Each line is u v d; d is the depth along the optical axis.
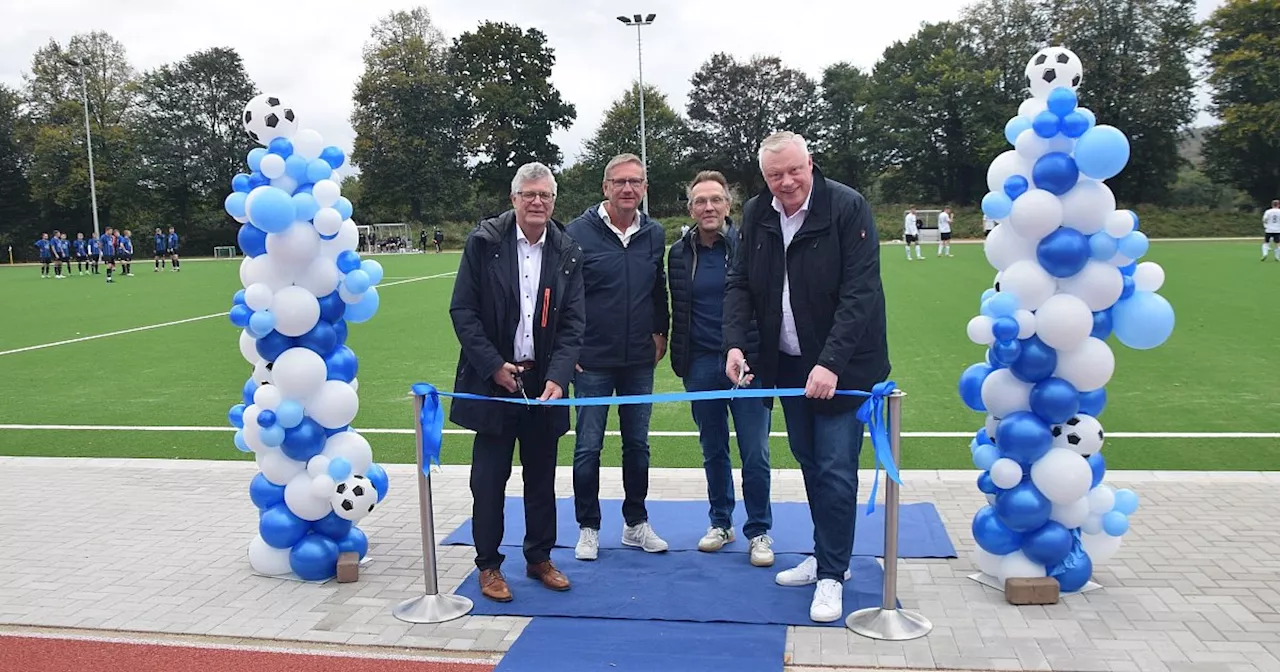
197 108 65.56
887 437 3.58
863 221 3.75
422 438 3.89
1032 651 3.42
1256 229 45.66
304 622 3.89
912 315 14.55
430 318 16.34
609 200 4.58
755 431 4.46
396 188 66.00
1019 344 3.80
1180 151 56.50
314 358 4.29
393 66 66.62
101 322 16.66
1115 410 7.68
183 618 3.96
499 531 4.12
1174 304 14.74
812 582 4.20
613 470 6.44
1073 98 3.60
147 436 7.75
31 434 7.87
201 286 26.36
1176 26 53.50
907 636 3.56
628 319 4.55
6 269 42.16
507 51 68.06
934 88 60.56
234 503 5.75
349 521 4.50
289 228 4.12
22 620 3.97
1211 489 5.41
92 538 5.09
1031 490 3.87
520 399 3.93
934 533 4.81
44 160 57.12
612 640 3.62
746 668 3.34
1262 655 3.34
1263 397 8.05
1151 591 3.97
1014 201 3.75
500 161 68.75
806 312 3.83
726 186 4.55
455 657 3.54
